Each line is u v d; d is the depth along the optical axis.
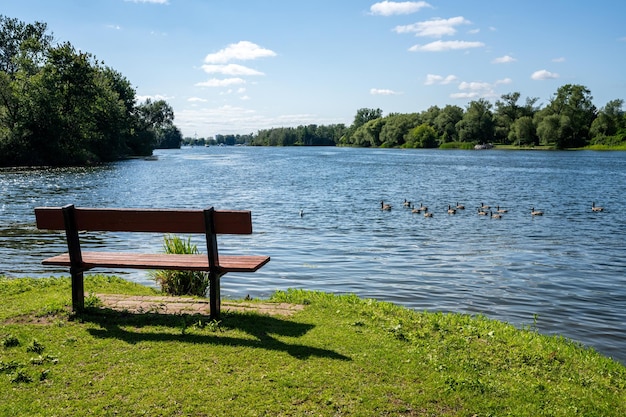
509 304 11.82
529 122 143.62
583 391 5.72
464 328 7.58
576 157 103.88
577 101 138.75
